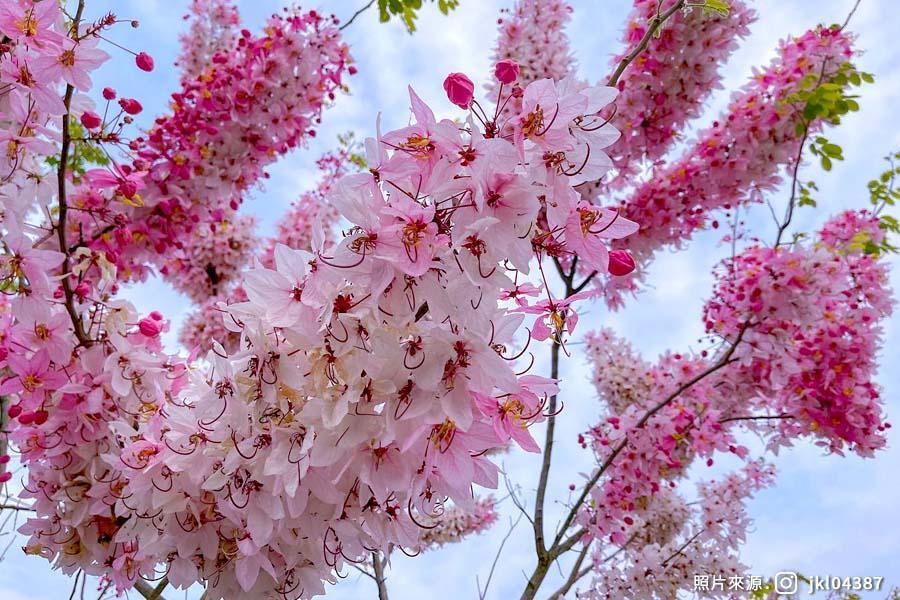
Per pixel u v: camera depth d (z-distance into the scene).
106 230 3.11
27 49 2.00
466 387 1.40
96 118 2.26
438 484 1.58
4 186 2.56
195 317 6.21
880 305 4.98
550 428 3.98
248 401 1.49
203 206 3.88
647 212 4.81
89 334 2.14
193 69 5.20
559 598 4.04
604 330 5.89
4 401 2.62
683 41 4.35
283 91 4.04
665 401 4.12
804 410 4.64
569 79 1.40
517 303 1.63
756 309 4.12
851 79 4.41
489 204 1.32
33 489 2.14
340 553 1.82
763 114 4.60
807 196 5.10
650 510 5.24
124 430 1.85
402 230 1.33
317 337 1.43
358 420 1.44
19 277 2.00
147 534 1.83
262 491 1.62
